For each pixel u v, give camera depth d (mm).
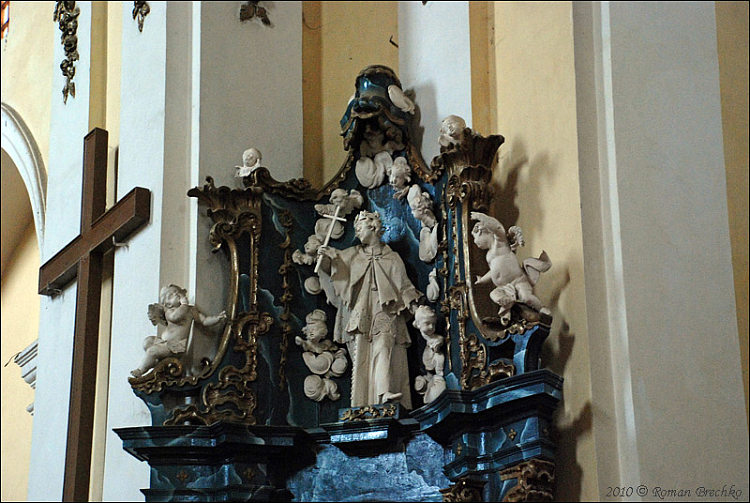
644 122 6844
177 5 8188
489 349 6633
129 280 7965
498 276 6547
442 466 6844
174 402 7262
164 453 7117
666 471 6203
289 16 8453
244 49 8172
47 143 10797
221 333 7438
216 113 7930
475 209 7008
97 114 9430
